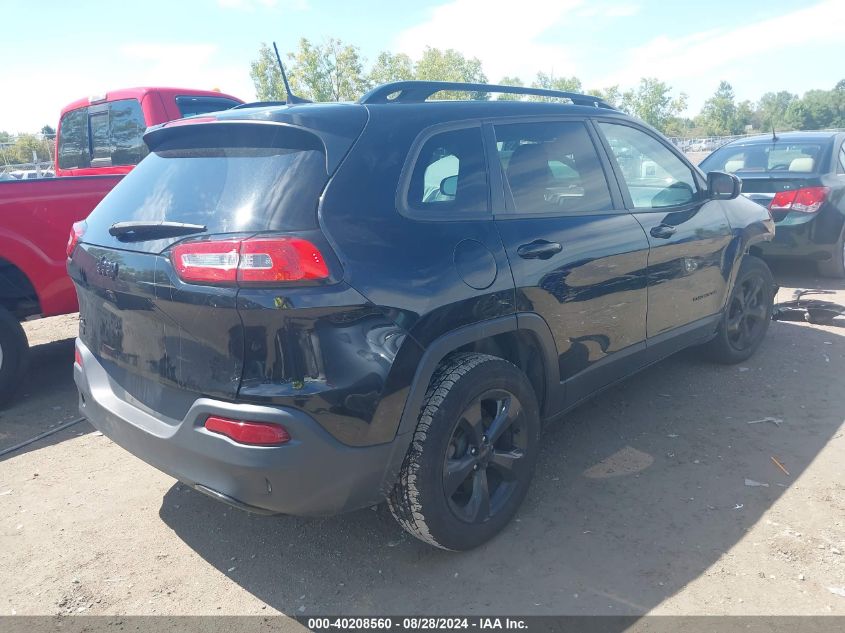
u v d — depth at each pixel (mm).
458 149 3010
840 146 7746
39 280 4754
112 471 3842
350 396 2396
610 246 3500
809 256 7383
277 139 2664
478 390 2811
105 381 2988
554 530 3096
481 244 2881
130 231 2684
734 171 7930
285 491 2396
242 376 2387
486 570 2838
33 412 4750
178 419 2596
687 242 4117
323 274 2355
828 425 4023
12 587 2836
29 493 3598
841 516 3100
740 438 3910
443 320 2641
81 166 7395
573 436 4027
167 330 2584
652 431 4047
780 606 2549
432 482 2680
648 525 3102
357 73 32469
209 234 2465
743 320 5027
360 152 2643
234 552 3043
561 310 3217
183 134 2977
